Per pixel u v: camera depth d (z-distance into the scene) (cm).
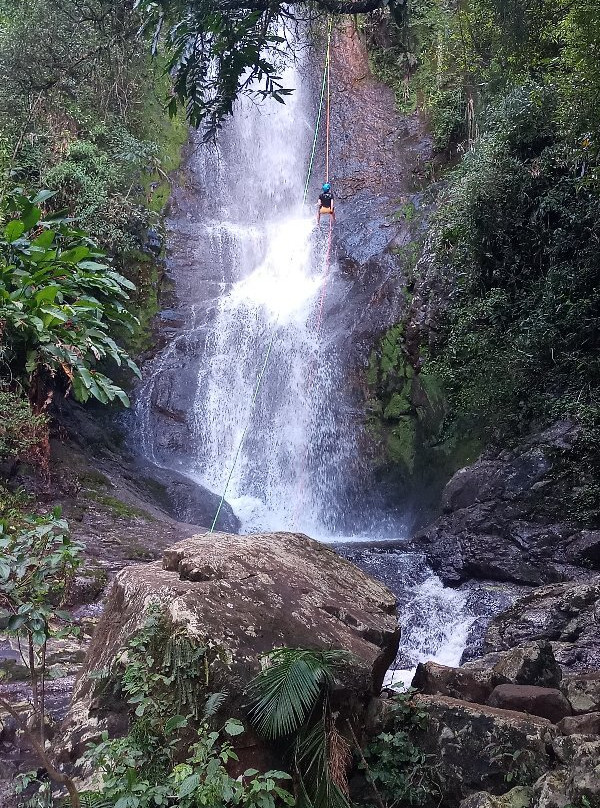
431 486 1354
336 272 1689
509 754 336
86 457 1180
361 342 1525
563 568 994
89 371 427
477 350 1333
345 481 1445
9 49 1304
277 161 2008
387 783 343
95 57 1432
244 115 1994
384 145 1955
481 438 1299
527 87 1295
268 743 321
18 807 325
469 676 411
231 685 315
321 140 2028
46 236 457
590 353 1205
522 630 763
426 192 1700
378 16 2036
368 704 366
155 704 314
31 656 360
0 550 349
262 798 288
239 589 358
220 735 310
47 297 420
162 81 1802
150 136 1770
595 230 1212
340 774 326
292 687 308
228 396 1505
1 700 304
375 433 1455
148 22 589
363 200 1847
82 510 987
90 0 1216
